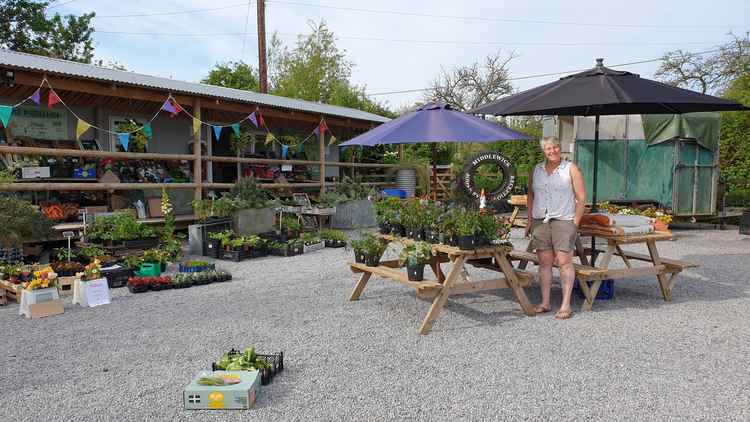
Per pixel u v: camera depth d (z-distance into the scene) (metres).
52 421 3.11
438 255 5.94
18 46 24.44
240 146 11.96
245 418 3.12
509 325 4.97
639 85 5.32
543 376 3.72
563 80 5.75
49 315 5.39
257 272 7.67
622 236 5.52
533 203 5.42
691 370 3.82
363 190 13.55
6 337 4.68
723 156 18.23
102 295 5.84
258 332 4.77
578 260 8.43
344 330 4.83
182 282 6.65
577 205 5.07
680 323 5.01
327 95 27.78
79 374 3.81
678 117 12.27
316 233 11.20
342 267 8.02
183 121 11.82
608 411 3.19
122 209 9.43
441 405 3.28
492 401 3.33
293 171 13.67
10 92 9.02
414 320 5.15
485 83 33.22
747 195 16.89
